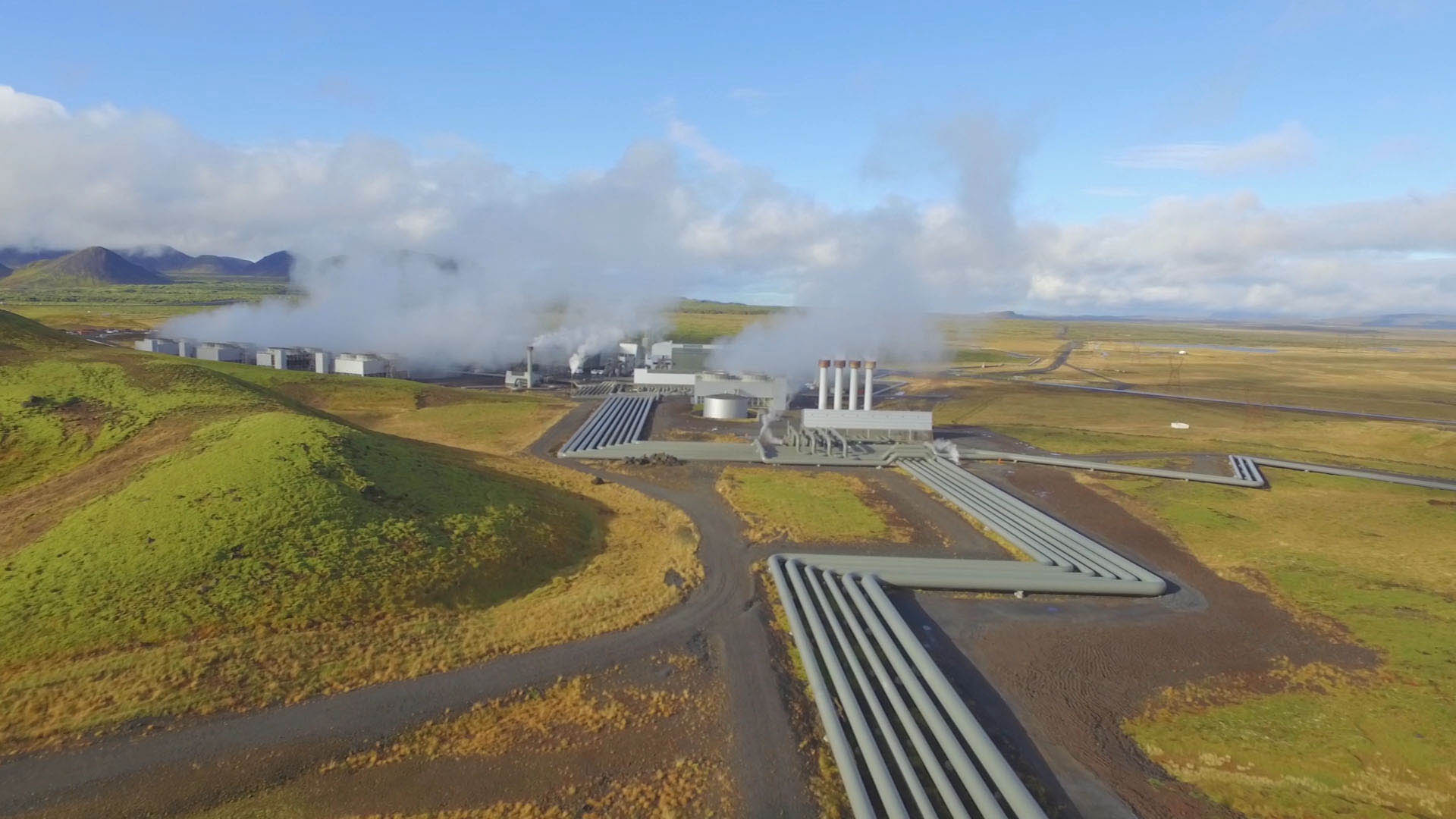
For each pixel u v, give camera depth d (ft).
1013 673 115.65
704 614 129.70
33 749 86.74
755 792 83.92
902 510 201.98
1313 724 102.27
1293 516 203.51
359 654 109.50
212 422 194.29
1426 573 160.56
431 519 153.48
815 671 106.52
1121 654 122.31
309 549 131.64
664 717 98.22
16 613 108.78
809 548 168.45
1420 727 100.89
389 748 90.27
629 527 181.98
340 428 190.80
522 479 213.25
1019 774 90.53
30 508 151.43
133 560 123.24
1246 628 133.28
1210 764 93.50
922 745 90.58
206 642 106.83
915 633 127.24
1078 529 190.90
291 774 85.35
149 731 90.79
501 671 108.37
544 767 87.81
